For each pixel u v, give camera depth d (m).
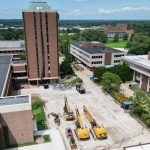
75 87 100.25
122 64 110.88
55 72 105.00
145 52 178.50
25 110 52.22
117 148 52.75
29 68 101.06
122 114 71.25
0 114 51.00
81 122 60.22
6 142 53.75
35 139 56.12
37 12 93.81
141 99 69.31
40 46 98.94
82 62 149.88
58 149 52.03
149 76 90.75
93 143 54.84
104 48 149.25
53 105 79.50
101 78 100.31
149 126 62.69
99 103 80.75
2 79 77.25
